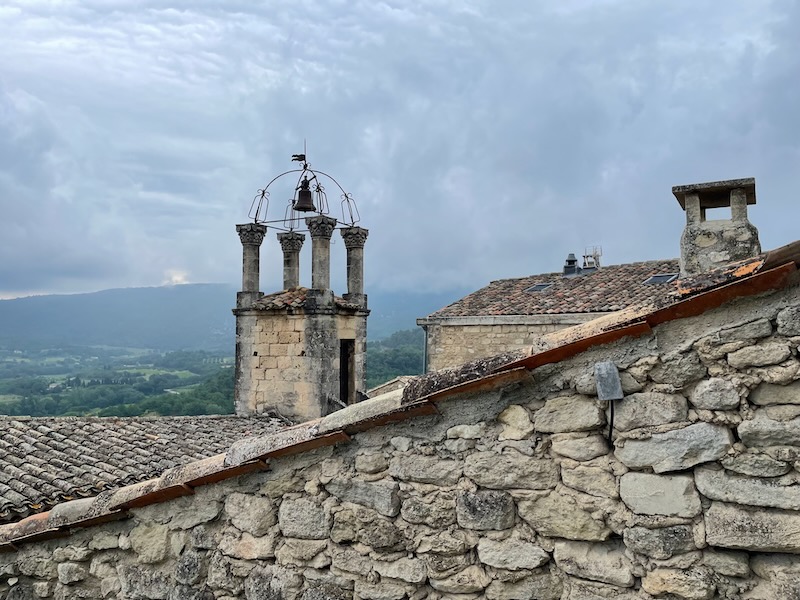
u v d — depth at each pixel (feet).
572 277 64.08
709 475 9.39
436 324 58.90
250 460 12.73
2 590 16.20
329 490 12.26
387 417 11.52
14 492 25.21
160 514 14.21
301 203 49.55
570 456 10.29
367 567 11.77
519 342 55.11
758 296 9.27
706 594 9.23
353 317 48.34
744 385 9.25
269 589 12.64
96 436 34.45
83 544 15.25
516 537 10.61
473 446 11.04
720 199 18.31
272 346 45.75
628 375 9.93
